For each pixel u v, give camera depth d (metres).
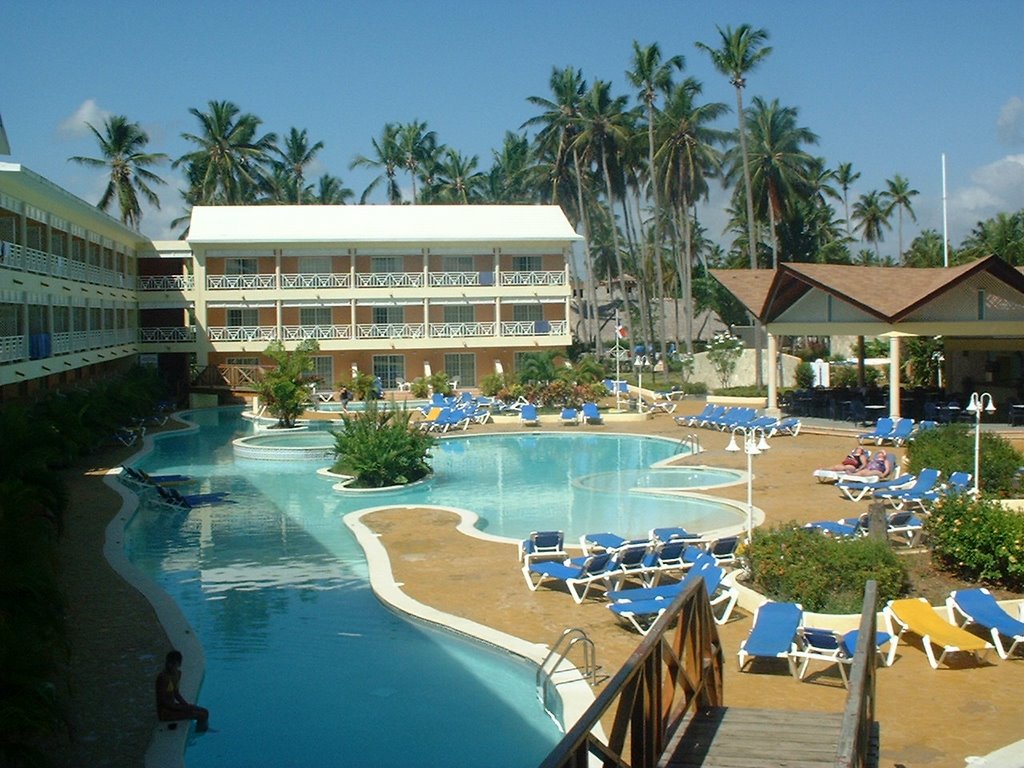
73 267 37.97
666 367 56.53
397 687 11.84
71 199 34.09
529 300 55.72
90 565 17.09
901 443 30.03
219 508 23.77
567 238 54.84
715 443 32.81
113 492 24.48
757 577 14.52
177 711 10.45
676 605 7.39
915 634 12.88
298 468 30.28
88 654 12.54
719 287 75.00
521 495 25.44
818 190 71.31
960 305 32.22
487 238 54.34
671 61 57.84
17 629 9.81
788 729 7.86
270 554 18.91
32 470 16.36
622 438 35.97
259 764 9.77
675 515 22.36
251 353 53.44
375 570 16.95
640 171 63.34
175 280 52.38
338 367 54.69
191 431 38.97
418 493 25.92
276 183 74.12
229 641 13.65
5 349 29.08
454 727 10.64
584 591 15.09
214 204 69.56
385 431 26.55
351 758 9.91
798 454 29.44
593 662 11.62
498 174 81.38
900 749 9.40
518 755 9.91
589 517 22.48
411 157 78.62
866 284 33.97
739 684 11.35
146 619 13.98
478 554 18.05
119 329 48.03
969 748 9.39
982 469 21.17
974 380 39.81
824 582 13.48
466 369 56.06
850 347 59.34
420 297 54.44
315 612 15.01
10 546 11.53
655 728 6.79
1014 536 14.29
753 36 53.19
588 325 84.56
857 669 6.28
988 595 12.90
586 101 60.19
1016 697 10.73
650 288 87.62
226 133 67.88
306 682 12.02
